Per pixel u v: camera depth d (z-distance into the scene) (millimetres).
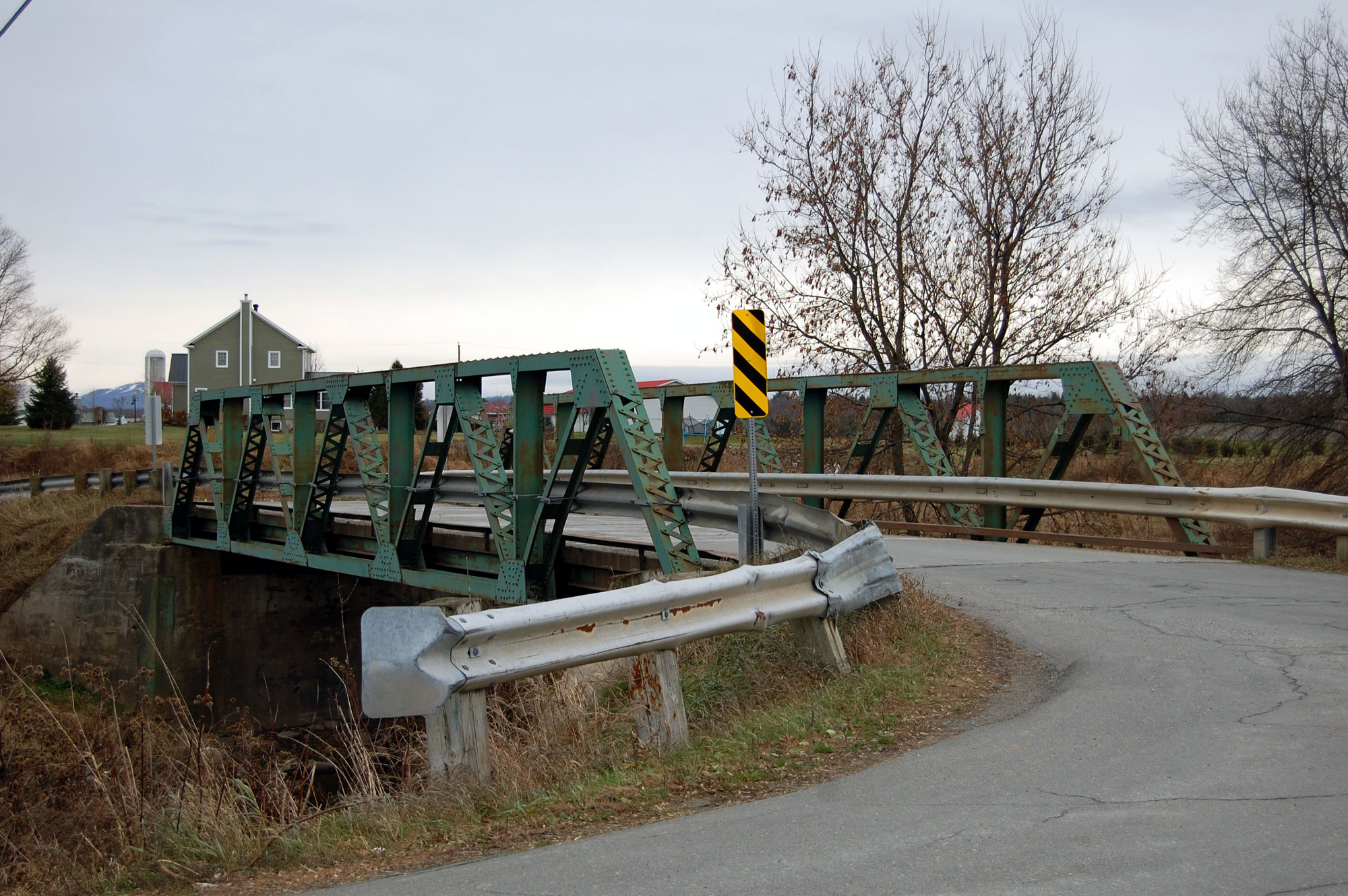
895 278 25844
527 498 12938
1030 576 12688
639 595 6633
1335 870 4234
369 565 16109
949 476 17344
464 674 5824
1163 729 6426
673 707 6832
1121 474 22516
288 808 6879
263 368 74625
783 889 4242
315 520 18344
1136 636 9094
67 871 6789
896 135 25703
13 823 10406
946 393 25328
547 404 21406
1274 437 21641
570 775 6273
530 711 8023
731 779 6016
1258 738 6176
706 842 4914
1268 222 21641
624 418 11727
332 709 25078
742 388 10609
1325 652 8352
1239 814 4934
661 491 11672
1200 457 23453
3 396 65938
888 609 9211
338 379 16594
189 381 73500
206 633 24234
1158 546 14961
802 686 7816
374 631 5758
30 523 30516
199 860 5535
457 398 13797
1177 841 4617
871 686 7523
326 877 5035
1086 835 4734
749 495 10648
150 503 29219
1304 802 5070
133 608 24125
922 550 15625
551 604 6281
